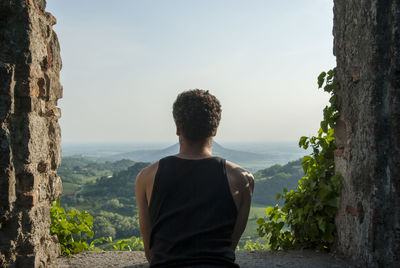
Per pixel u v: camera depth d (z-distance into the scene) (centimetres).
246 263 277
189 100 156
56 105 276
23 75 210
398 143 213
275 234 329
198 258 132
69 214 313
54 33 264
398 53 212
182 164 151
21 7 208
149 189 153
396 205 214
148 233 155
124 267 269
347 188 265
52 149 256
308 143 319
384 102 221
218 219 140
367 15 230
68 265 269
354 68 250
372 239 225
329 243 300
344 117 269
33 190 217
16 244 210
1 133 198
